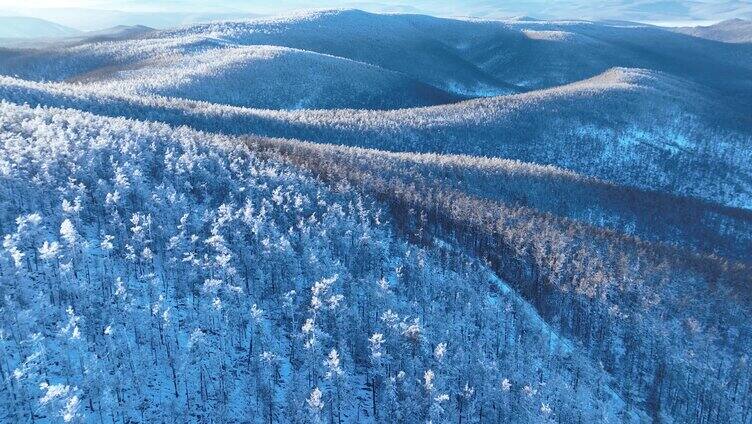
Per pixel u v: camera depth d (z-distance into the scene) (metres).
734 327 106.62
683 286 114.38
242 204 115.81
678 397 93.75
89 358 67.69
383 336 82.81
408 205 136.12
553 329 109.88
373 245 106.56
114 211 95.81
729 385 95.44
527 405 76.38
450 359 82.94
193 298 87.81
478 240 130.62
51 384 65.69
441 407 68.75
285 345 86.25
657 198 194.75
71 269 77.12
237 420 72.00
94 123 140.50
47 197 95.00
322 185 132.25
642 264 121.06
